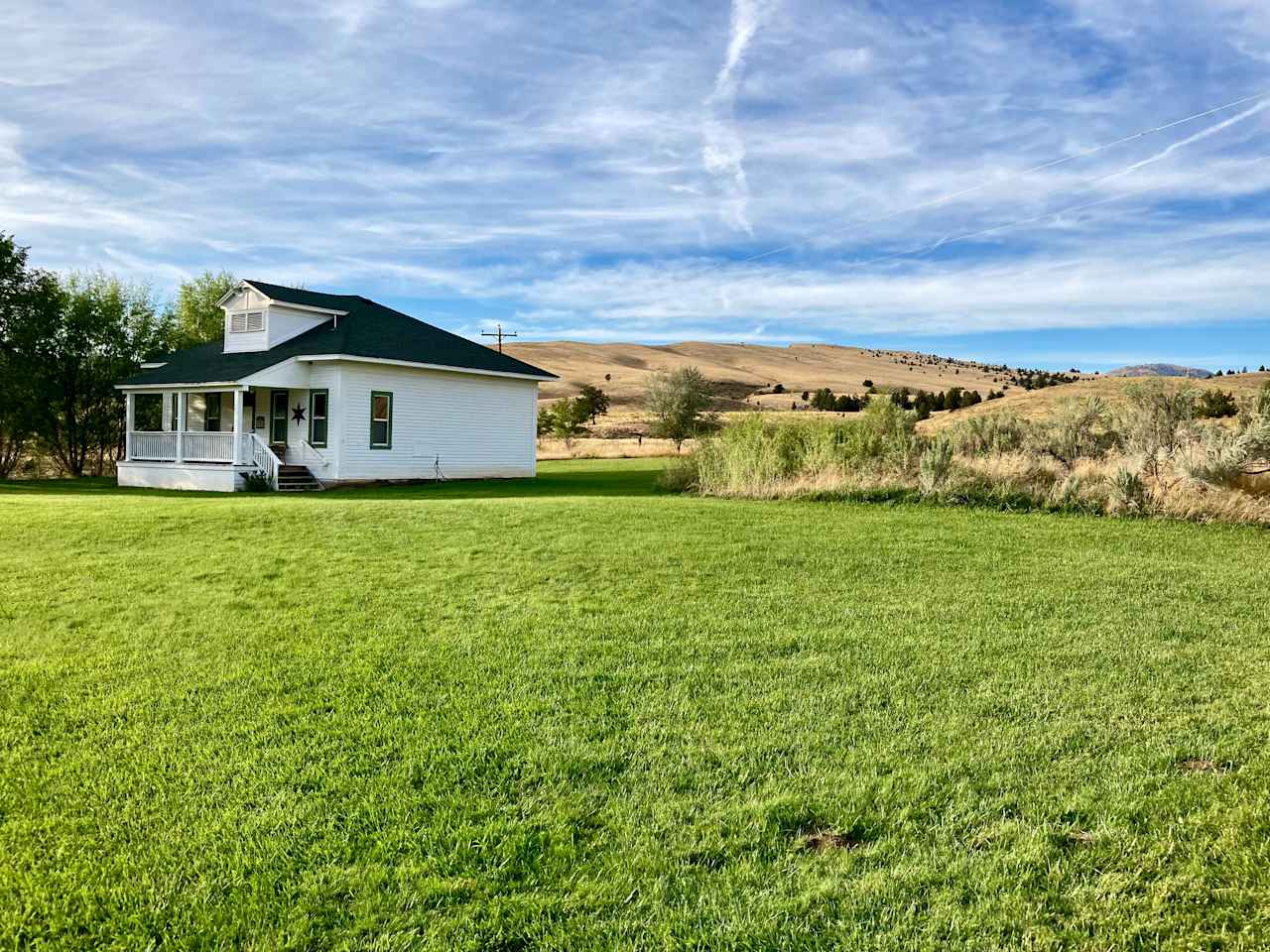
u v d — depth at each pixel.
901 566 8.45
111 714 4.47
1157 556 9.00
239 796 3.51
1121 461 14.12
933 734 4.11
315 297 25.62
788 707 4.52
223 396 25.81
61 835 3.19
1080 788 3.51
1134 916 2.64
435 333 26.62
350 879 2.89
